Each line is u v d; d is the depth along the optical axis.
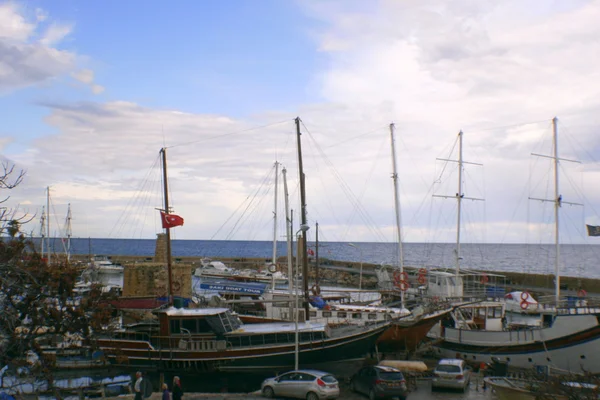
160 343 34.03
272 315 44.56
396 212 49.31
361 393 28.94
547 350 33.94
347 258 191.88
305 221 42.97
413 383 30.86
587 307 35.41
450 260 178.62
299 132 44.09
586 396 19.62
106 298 27.06
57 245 193.12
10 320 21.50
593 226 43.72
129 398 27.34
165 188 42.84
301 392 26.95
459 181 50.09
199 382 33.81
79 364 34.00
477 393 29.12
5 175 18.83
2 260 21.69
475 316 43.41
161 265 50.41
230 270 85.06
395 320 36.91
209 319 34.03
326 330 34.66
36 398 24.58
